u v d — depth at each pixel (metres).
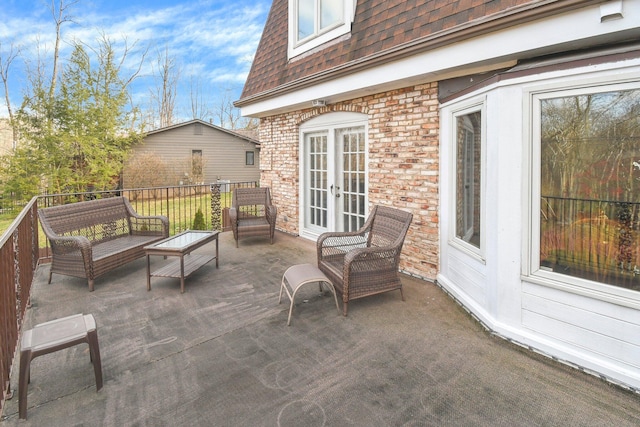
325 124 6.45
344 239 4.45
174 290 4.35
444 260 4.39
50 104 14.01
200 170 18.95
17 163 13.55
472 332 3.26
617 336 2.51
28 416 2.24
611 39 2.92
